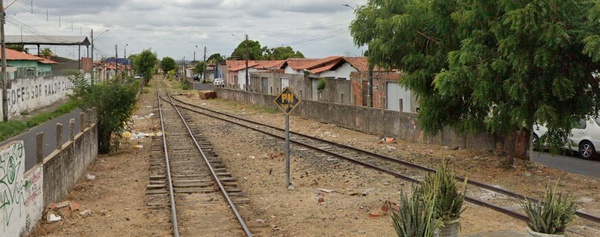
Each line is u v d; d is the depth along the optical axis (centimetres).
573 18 1316
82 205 1248
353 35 1853
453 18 1505
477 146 2008
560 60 1328
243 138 2638
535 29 1252
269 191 1423
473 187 1403
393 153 2045
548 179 1498
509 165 1648
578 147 2017
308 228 1055
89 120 1897
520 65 1324
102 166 1819
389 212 1148
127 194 1389
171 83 13012
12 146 901
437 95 1672
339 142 2427
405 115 2408
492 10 1374
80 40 6462
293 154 2064
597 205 1204
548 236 821
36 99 4197
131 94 2152
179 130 3055
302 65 5641
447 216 871
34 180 1039
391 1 1747
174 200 1266
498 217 1110
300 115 3772
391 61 1809
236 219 1127
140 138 2658
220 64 12444
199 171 1705
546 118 1365
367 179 1541
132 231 1046
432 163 1786
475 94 1430
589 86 1437
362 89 3681
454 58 1453
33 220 1028
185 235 1016
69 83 5694
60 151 1281
